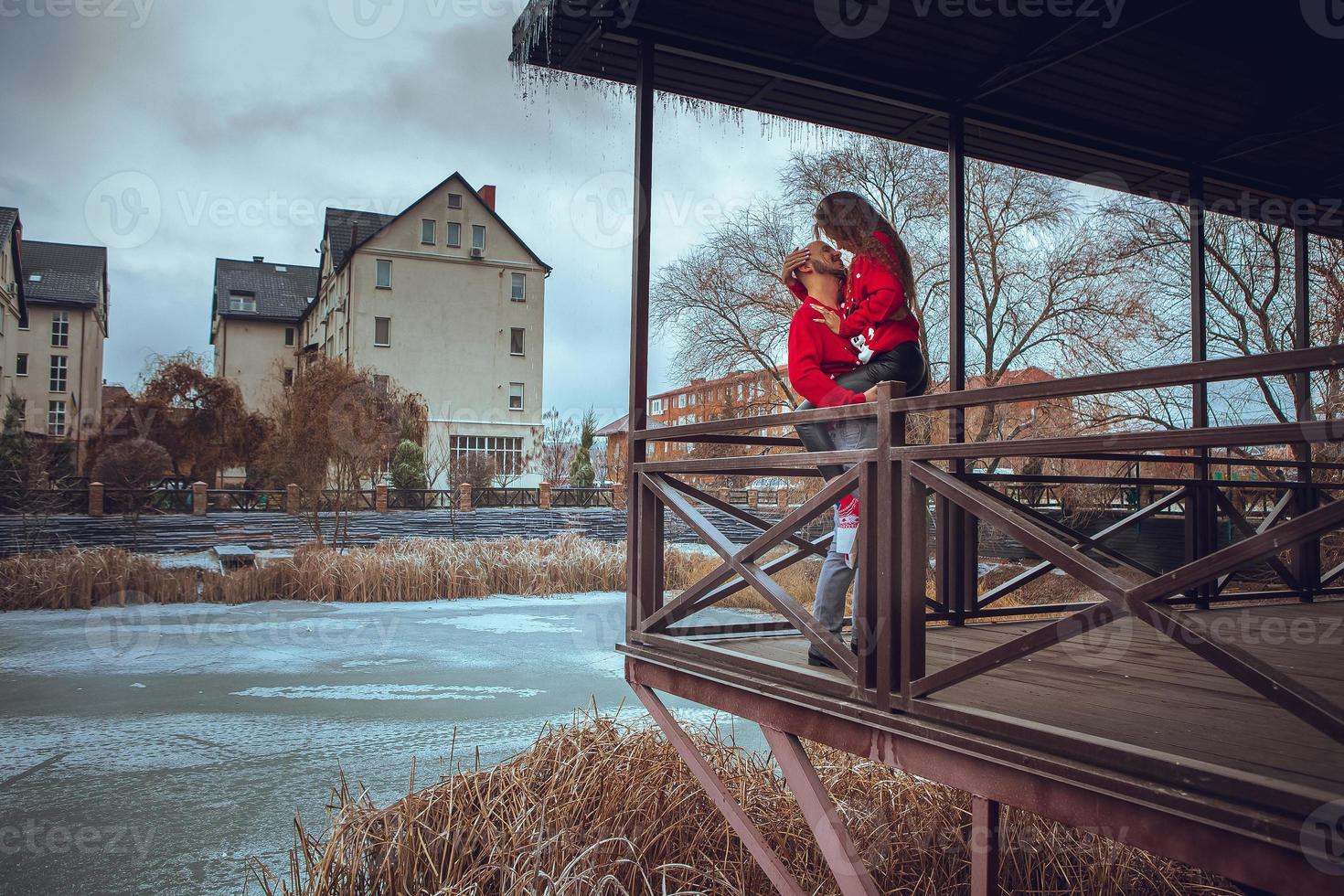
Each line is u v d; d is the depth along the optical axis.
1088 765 1.55
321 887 3.16
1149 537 8.30
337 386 18.86
